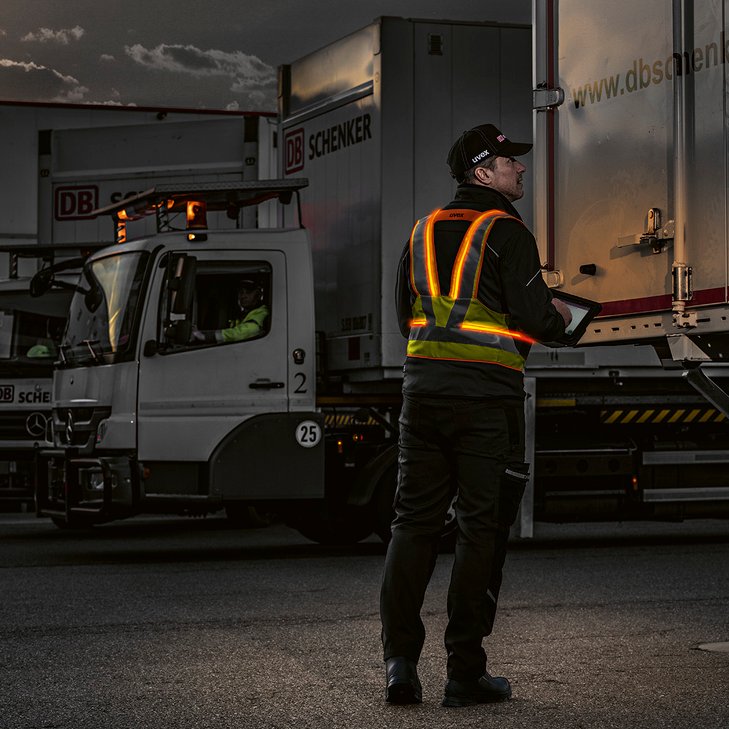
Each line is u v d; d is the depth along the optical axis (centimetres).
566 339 636
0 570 1166
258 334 1220
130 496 1204
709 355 707
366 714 589
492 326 615
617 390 1323
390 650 618
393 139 1228
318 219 1334
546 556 1259
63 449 1284
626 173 751
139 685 659
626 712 589
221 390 1214
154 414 1210
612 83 764
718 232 681
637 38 745
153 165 1670
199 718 587
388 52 1233
